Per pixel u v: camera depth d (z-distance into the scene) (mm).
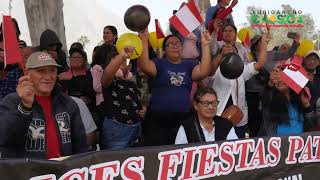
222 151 3746
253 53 6965
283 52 7383
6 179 3084
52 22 8992
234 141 3797
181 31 5203
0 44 5020
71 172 3236
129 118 5160
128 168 3414
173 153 3559
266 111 5027
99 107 5641
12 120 3297
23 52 5355
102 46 6844
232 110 5184
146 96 5688
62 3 9227
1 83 5020
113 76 4926
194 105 4422
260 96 5832
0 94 4996
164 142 5004
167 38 5137
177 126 5051
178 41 5117
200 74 5078
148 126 5098
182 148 3592
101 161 3332
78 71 5859
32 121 3520
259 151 3906
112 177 3375
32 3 8938
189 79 5137
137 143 5316
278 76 4906
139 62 4977
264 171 3934
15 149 3420
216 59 5383
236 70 5008
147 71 4984
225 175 3770
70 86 5758
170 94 5004
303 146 4094
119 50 4883
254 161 3887
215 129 4422
